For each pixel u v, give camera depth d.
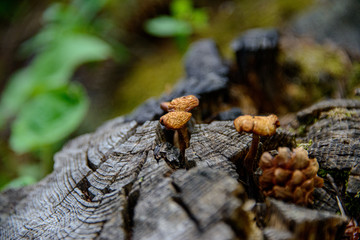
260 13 0.58
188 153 0.23
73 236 0.20
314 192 0.22
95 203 0.21
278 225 0.19
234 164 0.23
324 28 0.48
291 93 0.39
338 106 0.26
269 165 0.21
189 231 0.18
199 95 0.29
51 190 0.24
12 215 0.24
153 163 0.22
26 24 0.87
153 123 0.25
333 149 0.24
